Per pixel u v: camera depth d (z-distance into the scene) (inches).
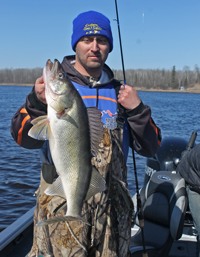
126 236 74.7
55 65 62.8
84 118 64.7
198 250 111.9
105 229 69.5
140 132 76.4
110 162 71.2
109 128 74.3
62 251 65.9
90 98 75.5
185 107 1536.7
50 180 70.8
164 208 116.5
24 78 5029.5
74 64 84.5
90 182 65.4
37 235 70.0
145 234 117.0
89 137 65.8
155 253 110.0
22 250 110.6
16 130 70.3
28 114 69.4
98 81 80.0
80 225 65.6
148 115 76.2
